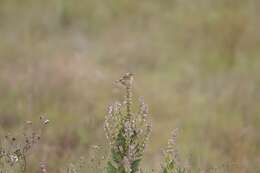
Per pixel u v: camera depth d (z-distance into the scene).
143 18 27.17
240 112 20.36
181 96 21.55
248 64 24.44
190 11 27.69
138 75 23.00
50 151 16.25
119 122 11.05
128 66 23.78
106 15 27.19
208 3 28.19
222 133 18.83
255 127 19.52
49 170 15.06
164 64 24.09
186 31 26.33
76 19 26.83
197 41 25.69
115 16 27.34
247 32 26.02
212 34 26.05
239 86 21.91
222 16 27.03
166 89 21.98
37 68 20.88
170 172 11.36
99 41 25.44
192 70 23.67
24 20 26.33
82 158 13.11
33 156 15.40
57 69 20.97
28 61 21.86
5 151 12.78
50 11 27.03
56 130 17.48
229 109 20.56
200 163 16.08
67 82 20.42
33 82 19.95
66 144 17.00
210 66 24.19
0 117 18.27
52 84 20.08
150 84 22.27
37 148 15.80
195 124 19.55
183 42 25.62
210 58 24.64
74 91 20.02
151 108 20.25
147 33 26.17
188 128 19.27
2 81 19.94
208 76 23.38
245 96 21.28
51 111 18.72
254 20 26.88
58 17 26.64
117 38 25.64
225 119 19.86
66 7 27.08
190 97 21.44
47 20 26.36
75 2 27.52
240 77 23.05
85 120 17.78
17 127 17.81
